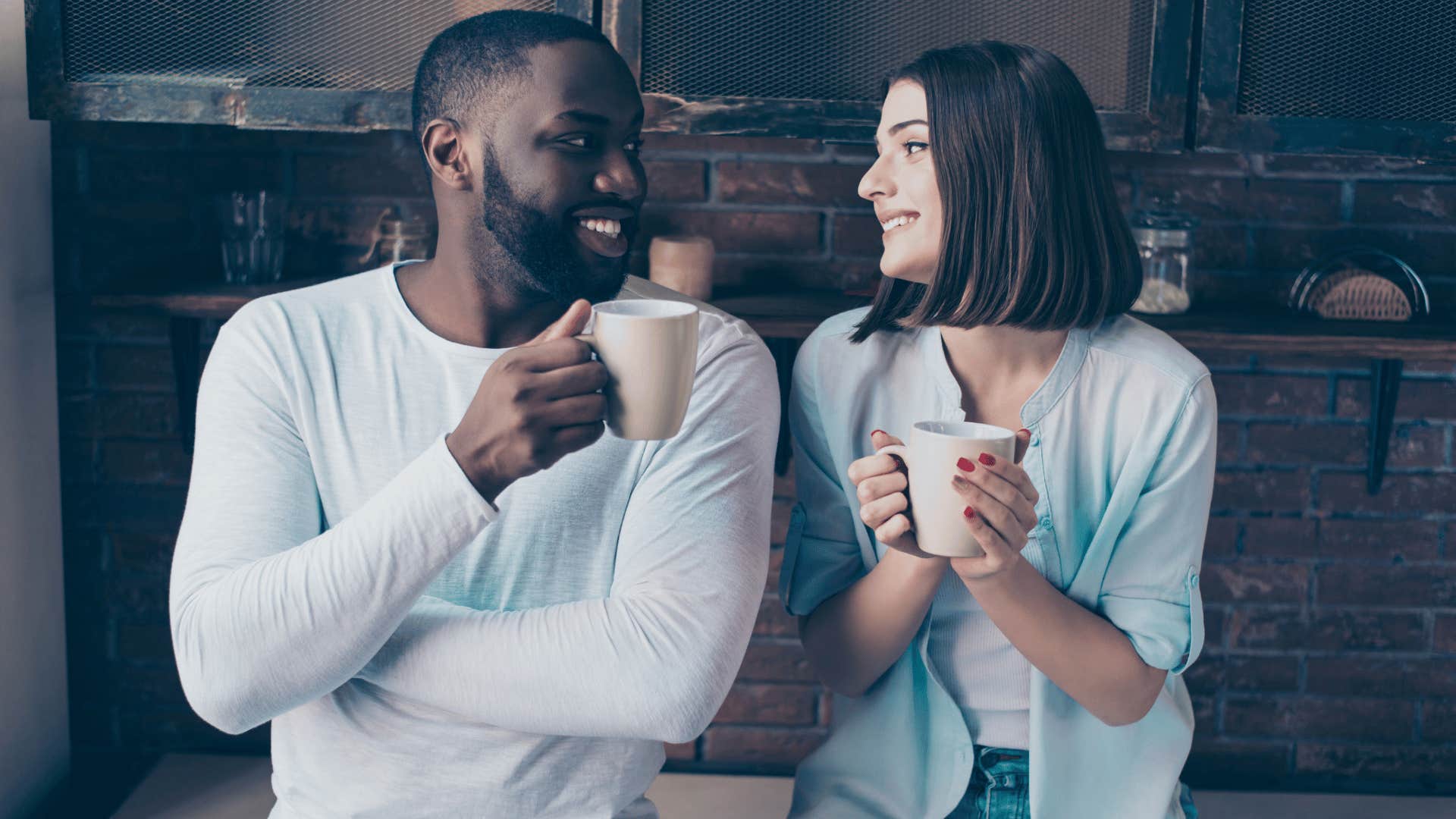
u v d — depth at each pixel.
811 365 1.23
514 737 0.93
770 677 2.17
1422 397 2.07
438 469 0.80
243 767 2.12
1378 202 2.03
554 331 0.80
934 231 1.12
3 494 1.85
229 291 1.84
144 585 2.12
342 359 0.99
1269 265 2.05
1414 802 2.11
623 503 0.98
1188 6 1.62
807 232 2.06
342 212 2.04
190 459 2.09
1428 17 1.64
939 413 1.18
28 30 1.62
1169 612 1.14
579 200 0.94
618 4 1.61
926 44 1.63
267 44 1.64
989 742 1.19
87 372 2.06
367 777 0.94
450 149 0.97
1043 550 1.16
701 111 1.64
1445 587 2.12
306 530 0.96
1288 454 2.09
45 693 2.01
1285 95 1.66
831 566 1.21
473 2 1.63
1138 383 1.15
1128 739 1.18
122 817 1.95
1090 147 1.12
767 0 1.62
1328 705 2.16
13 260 1.86
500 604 0.97
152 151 2.01
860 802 1.20
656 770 1.03
